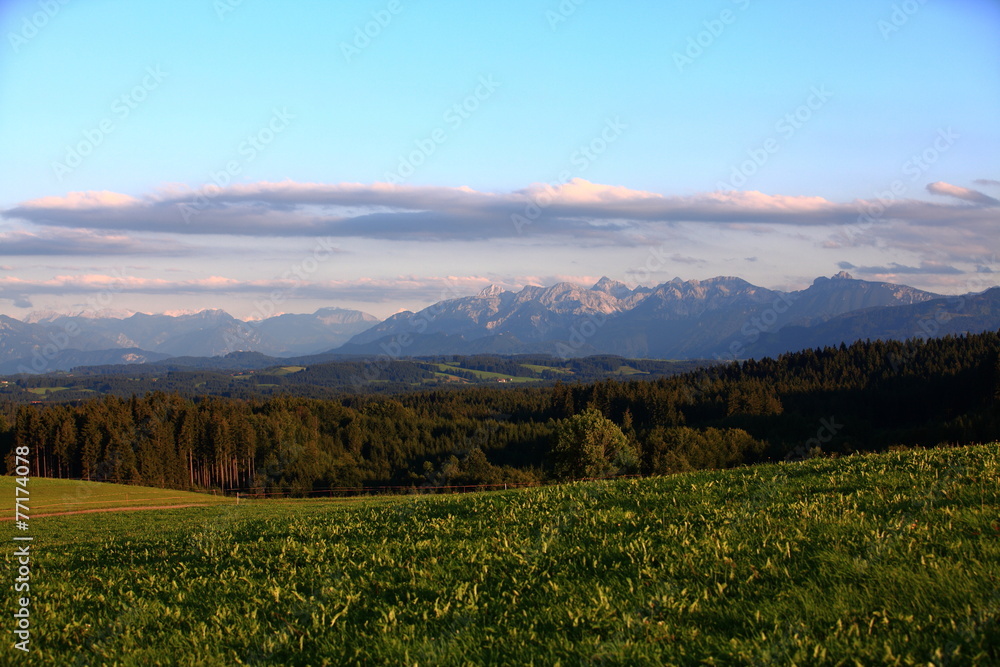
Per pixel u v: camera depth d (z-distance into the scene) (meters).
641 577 8.76
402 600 9.02
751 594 7.76
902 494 11.43
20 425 100.88
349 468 114.56
